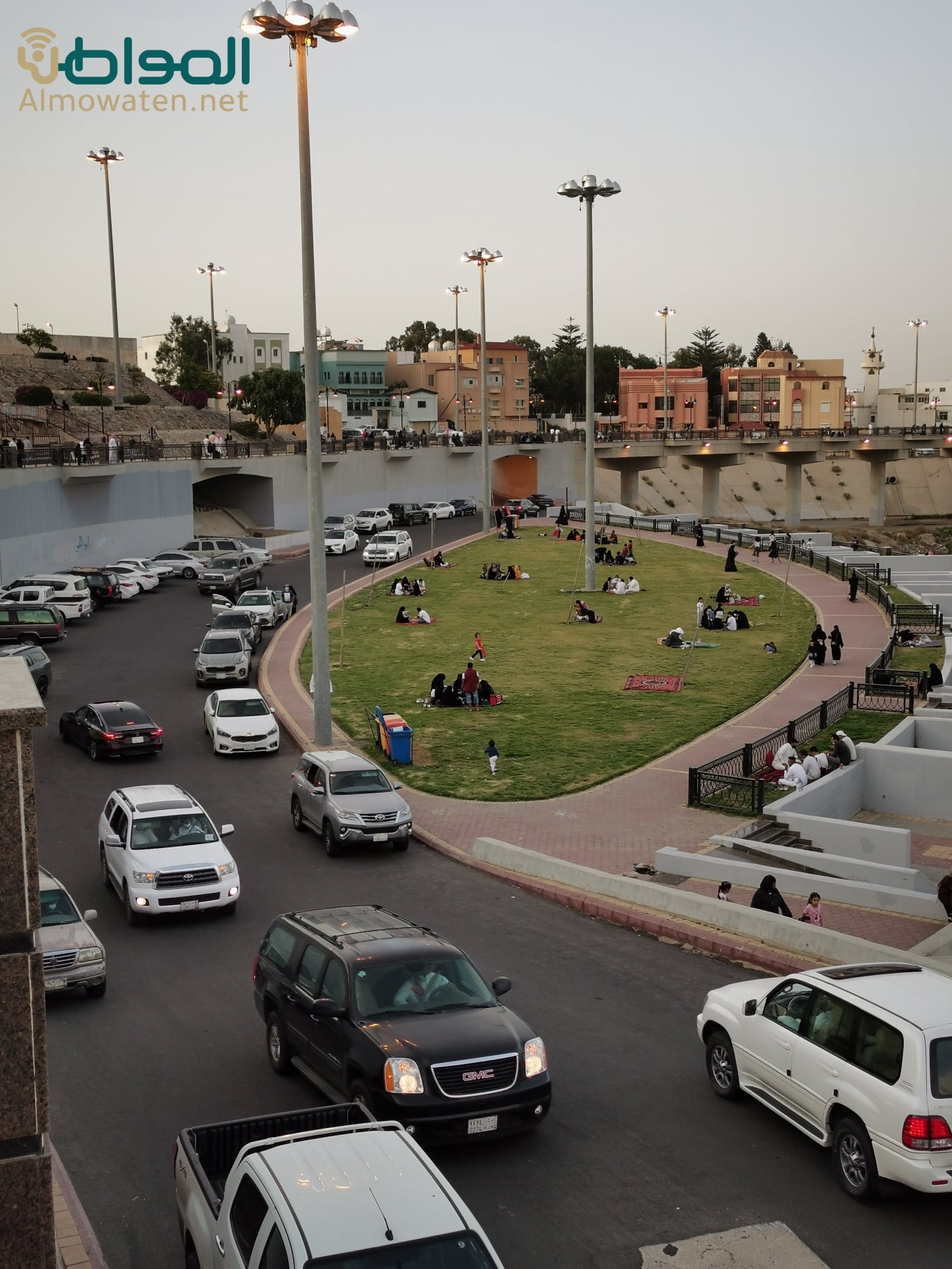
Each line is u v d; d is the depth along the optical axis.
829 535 81.81
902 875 21.39
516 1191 10.23
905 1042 9.93
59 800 26.08
